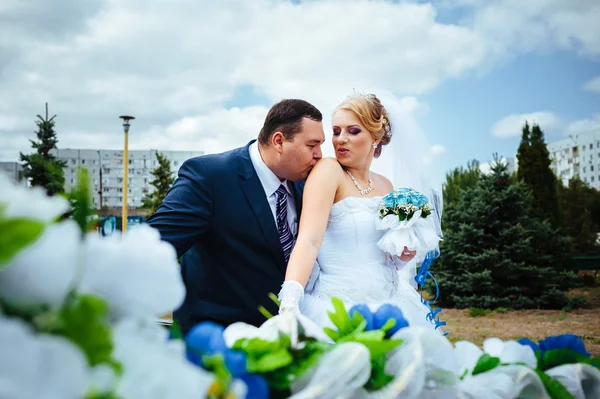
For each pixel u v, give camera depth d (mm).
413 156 3078
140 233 778
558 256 12891
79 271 697
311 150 2688
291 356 1015
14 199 641
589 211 25703
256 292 2734
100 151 62750
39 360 582
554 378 1241
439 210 3229
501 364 1235
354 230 2551
